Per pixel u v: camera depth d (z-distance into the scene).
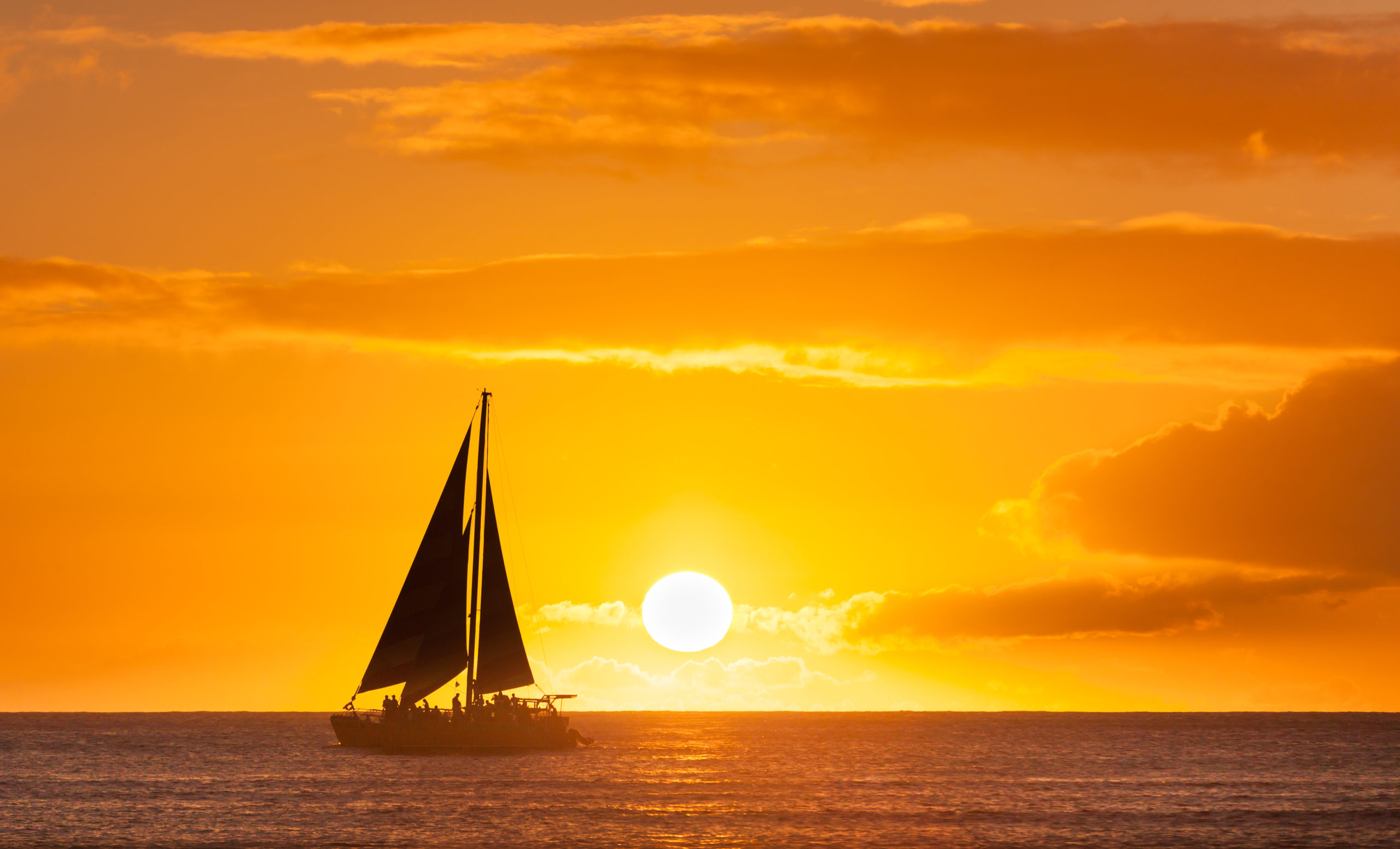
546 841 150.62
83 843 149.62
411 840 151.62
